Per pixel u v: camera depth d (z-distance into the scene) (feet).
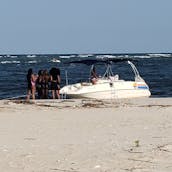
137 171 61.36
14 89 317.22
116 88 216.13
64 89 214.28
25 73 562.66
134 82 221.25
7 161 68.13
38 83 208.74
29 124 113.70
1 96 268.82
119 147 78.28
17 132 99.14
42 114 137.90
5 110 148.56
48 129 103.96
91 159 68.85
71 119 124.67
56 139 88.38
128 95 218.79
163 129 100.63
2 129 104.32
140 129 101.50
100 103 175.32
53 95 209.56
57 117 129.59
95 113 139.64
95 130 101.24
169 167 63.41
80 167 63.87
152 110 146.10
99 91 213.05
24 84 363.35
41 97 209.26
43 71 209.15
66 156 71.36
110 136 91.45
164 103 175.94
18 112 143.13
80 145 80.89
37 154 73.26
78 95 211.82
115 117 128.06
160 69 649.61
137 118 124.47
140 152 73.56
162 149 75.41
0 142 85.35
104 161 67.36
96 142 84.02
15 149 77.82
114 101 187.21
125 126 107.45
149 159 68.28
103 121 118.73
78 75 489.67
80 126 109.09
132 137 89.45
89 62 227.40
